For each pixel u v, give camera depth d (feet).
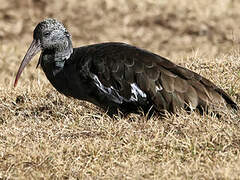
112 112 42.42
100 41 88.43
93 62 41.45
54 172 35.40
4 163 36.45
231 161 34.47
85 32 91.40
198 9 94.32
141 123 40.11
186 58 56.29
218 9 94.02
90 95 42.52
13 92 50.60
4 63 73.82
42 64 44.39
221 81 47.21
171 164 34.73
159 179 33.04
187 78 40.52
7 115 45.78
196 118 39.22
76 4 98.12
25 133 40.42
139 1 97.30
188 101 39.73
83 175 34.71
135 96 40.68
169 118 39.88
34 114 45.70
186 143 36.42
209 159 35.09
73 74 42.52
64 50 43.04
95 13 95.96
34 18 95.40
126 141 37.99
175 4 96.12
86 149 37.24
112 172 34.53
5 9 97.66
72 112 45.06
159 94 40.09
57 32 43.09
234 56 53.31
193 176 33.04
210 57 55.16
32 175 34.96
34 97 49.11
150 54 41.57
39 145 38.11
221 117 39.63
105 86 41.16
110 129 39.55
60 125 41.29
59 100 47.67
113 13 95.71
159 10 94.99
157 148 36.94
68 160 36.32
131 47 42.11
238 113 40.19
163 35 89.40
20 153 37.11
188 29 89.97
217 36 86.94
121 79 40.73
